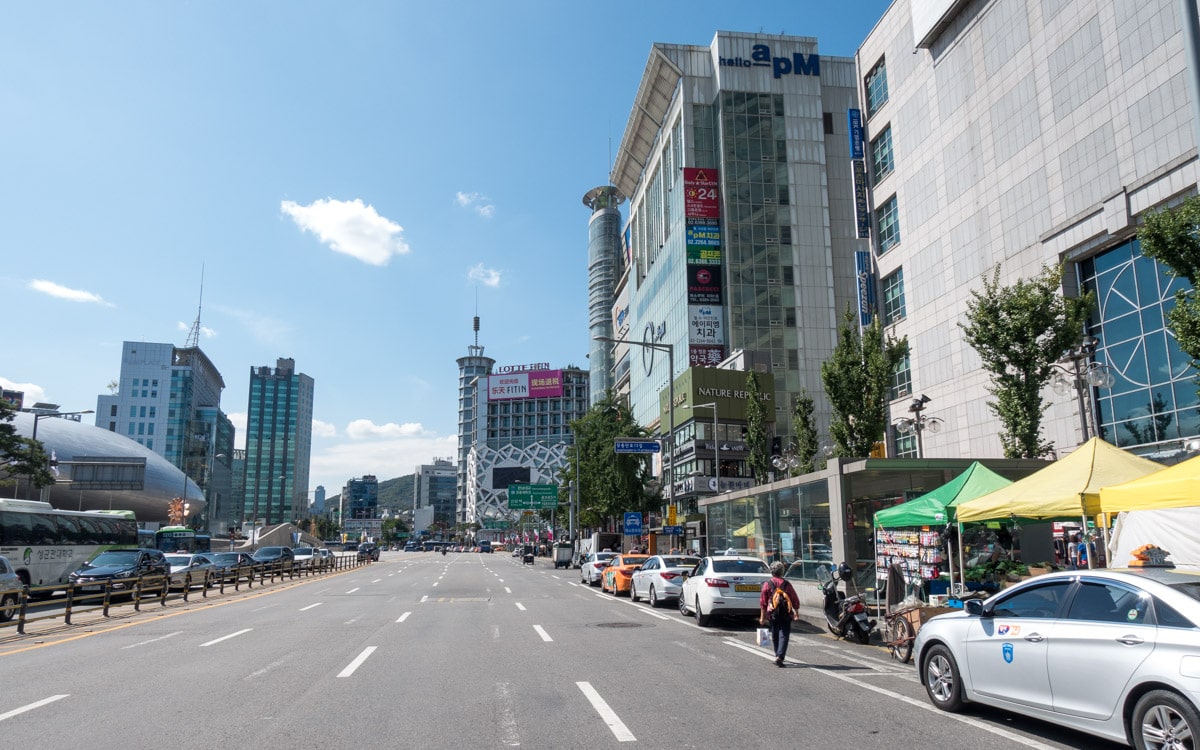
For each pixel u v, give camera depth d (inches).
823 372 1064.2
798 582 875.4
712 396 2199.8
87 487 2338.8
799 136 2743.6
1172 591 240.8
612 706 327.6
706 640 561.3
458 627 643.5
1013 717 307.6
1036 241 1101.1
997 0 1203.2
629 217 3922.2
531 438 7509.8
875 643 546.6
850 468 747.4
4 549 1025.5
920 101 1432.1
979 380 1238.3
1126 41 945.5
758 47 2785.4
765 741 270.2
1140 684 233.3
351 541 7155.5
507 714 312.8
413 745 265.9
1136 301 927.7
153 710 321.4
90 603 967.6
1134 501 410.9
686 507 2219.5
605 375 5433.1
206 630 626.8
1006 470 731.4
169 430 6230.3
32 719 305.7
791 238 2662.4
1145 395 906.7
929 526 593.0
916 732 283.4
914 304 1445.6
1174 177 854.5
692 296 2608.3
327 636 579.8
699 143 2751.0
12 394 2393.0
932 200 1389.0
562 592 1141.1
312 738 275.1
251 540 3393.2
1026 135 1131.9
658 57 2849.4
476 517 7455.7
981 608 304.5
